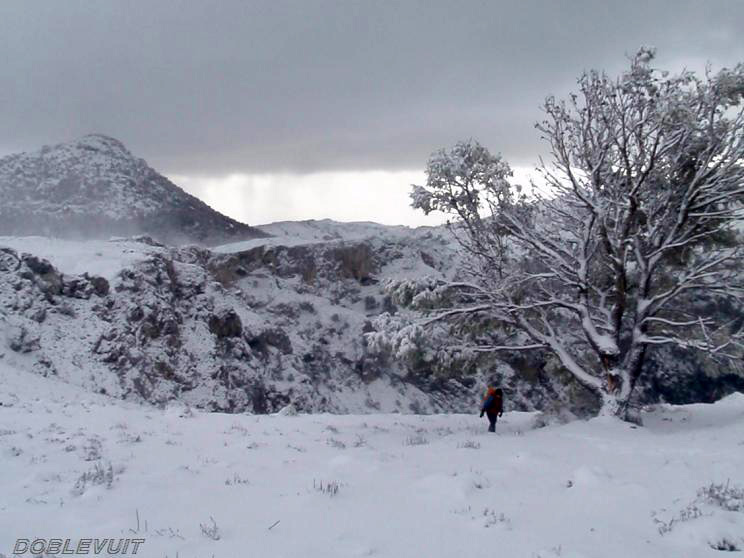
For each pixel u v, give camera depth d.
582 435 15.80
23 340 38.25
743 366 19.44
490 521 8.09
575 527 8.10
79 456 11.53
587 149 20.02
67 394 28.19
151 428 15.45
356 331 86.12
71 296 46.34
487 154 22.38
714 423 18.42
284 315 84.88
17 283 42.62
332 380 77.12
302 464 11.80
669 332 20.70
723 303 22.19
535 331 21.44
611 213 20.36
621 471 11.18
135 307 48.94
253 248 95.25
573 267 20.97
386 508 8.77
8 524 7.76
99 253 57.03
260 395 58.44
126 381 41.91
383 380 80.12
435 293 21.20
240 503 8.98
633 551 7.27
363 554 6.96
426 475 10.82
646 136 19.09
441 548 7.22
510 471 11.21
